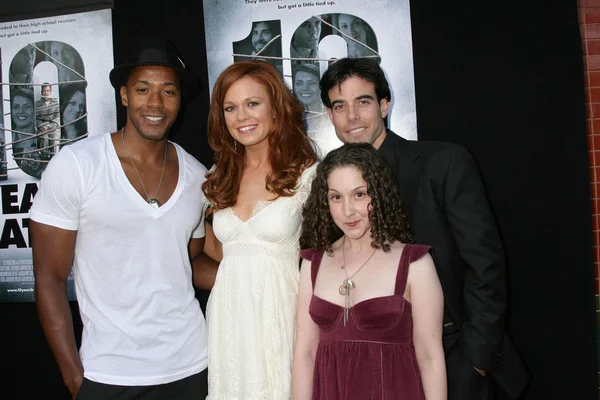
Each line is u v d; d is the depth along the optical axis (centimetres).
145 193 198
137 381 187
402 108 272
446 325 188
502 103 266
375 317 161
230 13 282
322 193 177
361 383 162
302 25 277
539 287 265
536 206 265
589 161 282
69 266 197
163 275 195
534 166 264
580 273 262
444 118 270
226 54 283
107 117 295
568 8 259
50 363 304
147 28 289
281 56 279
